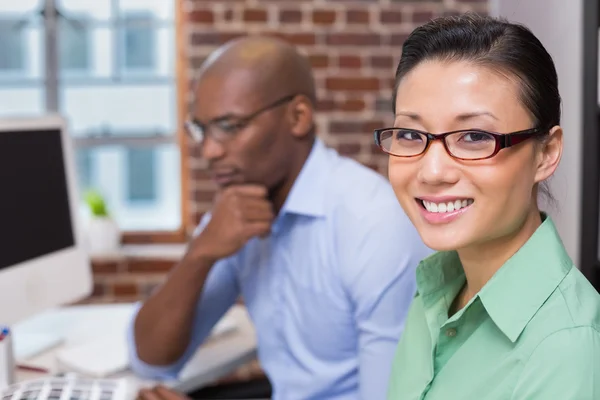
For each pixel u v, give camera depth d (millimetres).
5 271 1443
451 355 734
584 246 1320
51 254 1595
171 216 2824
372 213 1219
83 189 2781
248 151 1272
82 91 2748
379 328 1169
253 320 1444
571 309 632
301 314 1332
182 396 1229
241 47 1290
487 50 634
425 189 658
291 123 1301
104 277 2547
